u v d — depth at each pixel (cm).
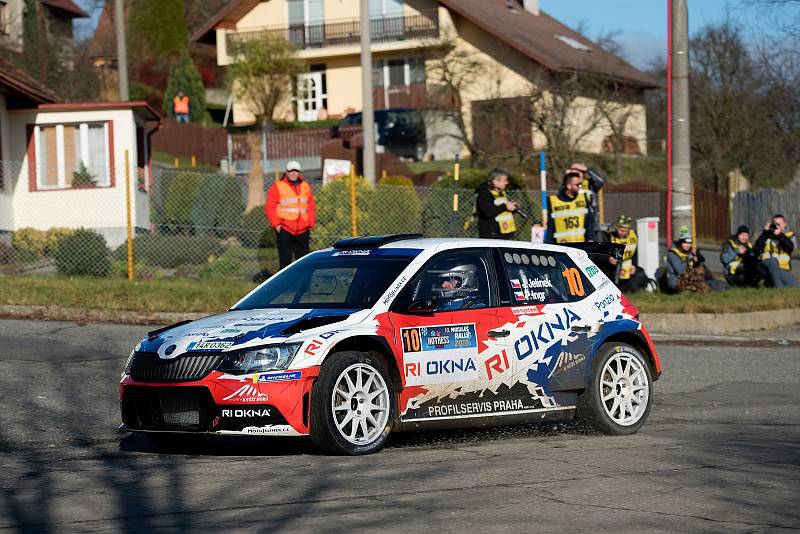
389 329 1049
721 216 4591
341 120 6562
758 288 2548
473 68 5825
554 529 720
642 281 2502
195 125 5931
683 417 1367
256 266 2655
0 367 1545
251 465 973
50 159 3388
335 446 1000
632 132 6347
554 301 1181
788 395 1549
